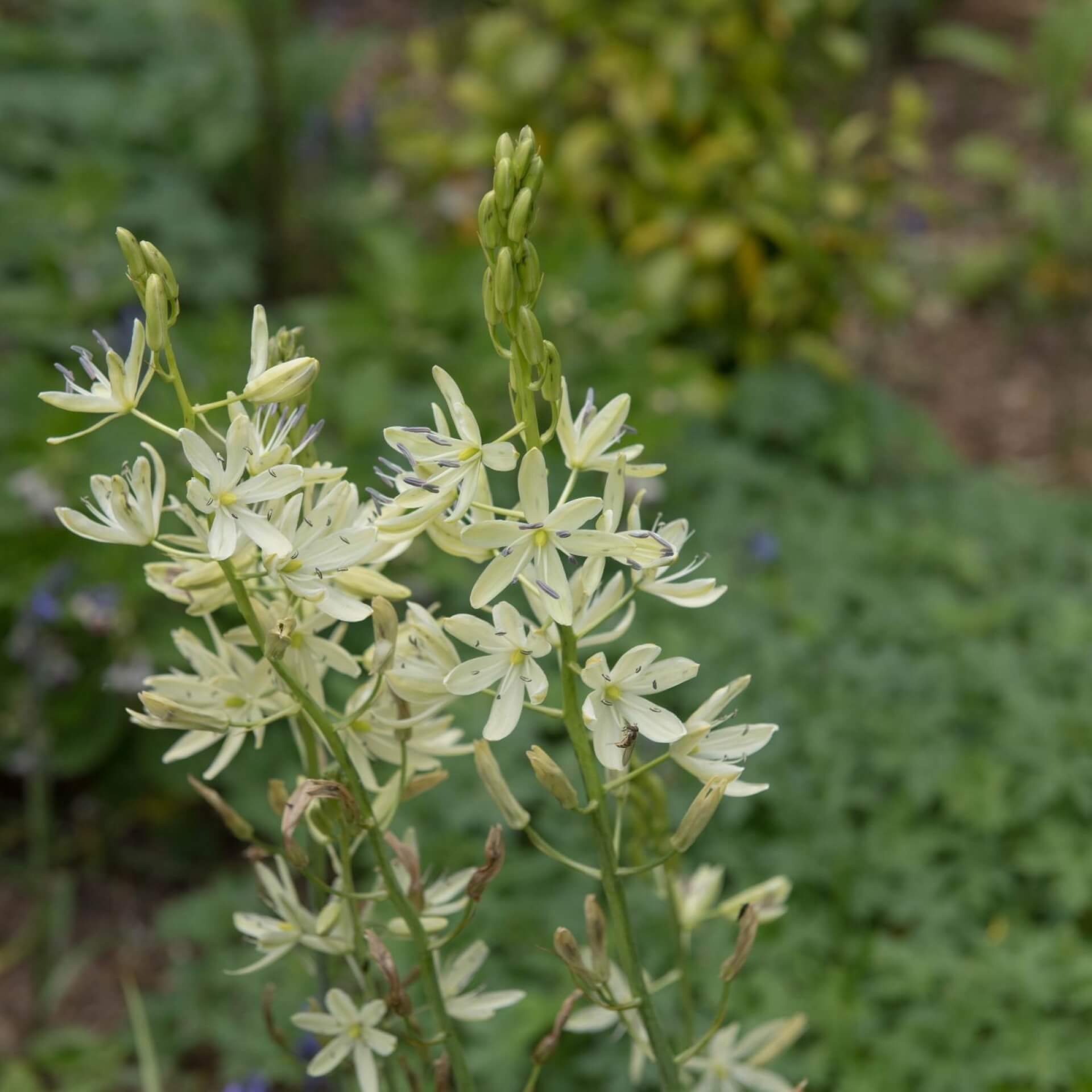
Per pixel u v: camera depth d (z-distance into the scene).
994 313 2.64
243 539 0.71
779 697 1.40
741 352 2.15
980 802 1.30
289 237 2.31
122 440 1.41
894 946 1.18
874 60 2.82
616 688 0.71
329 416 1.58
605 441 0.71
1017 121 3.12
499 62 2.21
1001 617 1.59
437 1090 0.75
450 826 1.20
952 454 2.03
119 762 1.53
